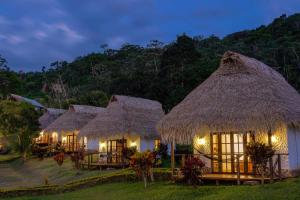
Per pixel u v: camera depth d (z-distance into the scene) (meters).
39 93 91.50
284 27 81.88
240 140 16.73
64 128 36.84
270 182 14.17
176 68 62.03
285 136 15.71
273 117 14.48
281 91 16.95
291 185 12.85
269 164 15.08
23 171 32.00
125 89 61.94
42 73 107.00
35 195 18.55
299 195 11.45
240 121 14.97
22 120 38.66
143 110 28.64
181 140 16.30
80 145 35.12
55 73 104.19
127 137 26.42
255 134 16.20
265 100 15.31
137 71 72.00
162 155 27.30
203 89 17.67
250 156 14.15
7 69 63.09
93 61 102.44
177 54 65.88
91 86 82.31
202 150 17.67
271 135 15.98
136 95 59.97
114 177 19.25
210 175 16.05
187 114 16.66
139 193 15.37
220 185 15.27
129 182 18.64
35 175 28.47
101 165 25.34
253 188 13.22
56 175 26.02
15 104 40.00
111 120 26.55
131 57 96.75
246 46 76.75
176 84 57.47
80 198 16.23
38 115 42.41
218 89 17.00
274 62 65.06
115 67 91.19
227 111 15.56
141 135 25.78
